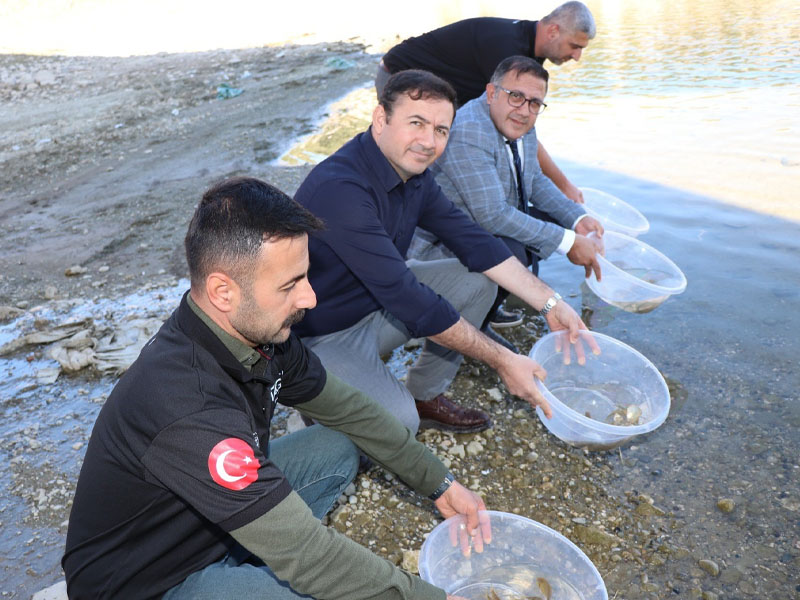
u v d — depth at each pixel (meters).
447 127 2.42
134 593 1.56
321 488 2.06
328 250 2.47
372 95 8.10
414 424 2.52
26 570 2.31
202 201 1.45
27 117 9.02
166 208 5.46
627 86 7.49
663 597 2.11
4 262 4.77
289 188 5.43
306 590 1.51
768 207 4.42
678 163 5.20
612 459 2.67
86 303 4.09
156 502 1.49
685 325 3.42
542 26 4.06
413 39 4.62
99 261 4.67
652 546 2.29
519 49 4.15
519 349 3.41
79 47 14.18
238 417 1.48
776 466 2.55
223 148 6.81
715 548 2.26
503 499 2.52
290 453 2.01
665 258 3.52
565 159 5.48
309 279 2.54
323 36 12.45
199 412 1.44
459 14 14.06
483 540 2.14
